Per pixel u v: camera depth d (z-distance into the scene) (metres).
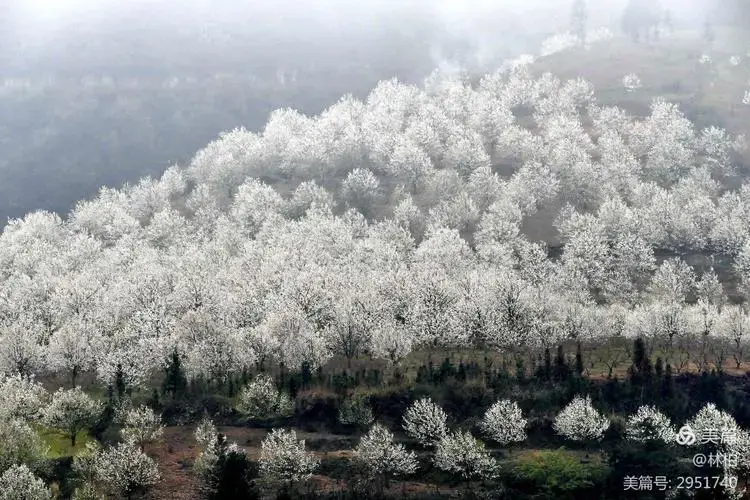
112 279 150.75
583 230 162.50
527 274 145.75
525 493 82.00
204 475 80.00
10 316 131.38
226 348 105.88
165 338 111.06
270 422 97.38
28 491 72.56
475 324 115.38
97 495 77.50
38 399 95.56
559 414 92.31
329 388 102.75
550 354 112.06
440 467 85.75
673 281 136.62
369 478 84.50
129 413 89.44
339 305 119.38
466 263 150.12
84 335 111.62
